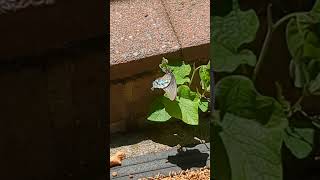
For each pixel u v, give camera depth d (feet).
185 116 6.91
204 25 7.52
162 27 7.50
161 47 7.23
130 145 7.03
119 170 6.73
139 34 7.41
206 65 7.18
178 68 7.10
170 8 7.75
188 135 7.13
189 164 6.79
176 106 6.93
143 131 7.22
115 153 6.90
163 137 7.12
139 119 7.24
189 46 7.25
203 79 7.05
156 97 7.13
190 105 6.96
